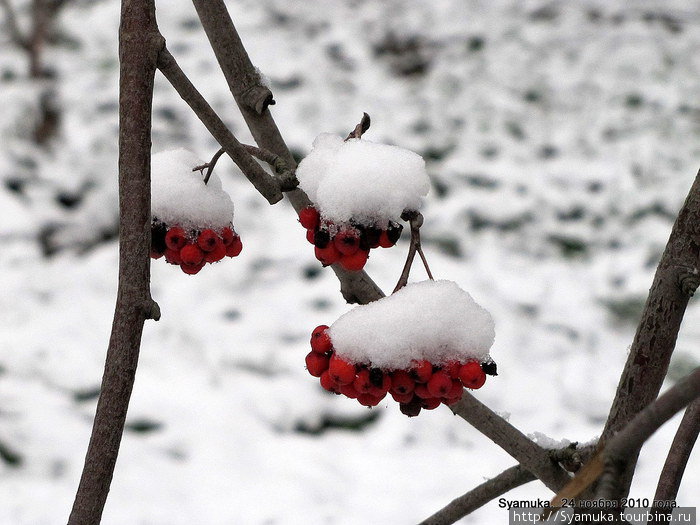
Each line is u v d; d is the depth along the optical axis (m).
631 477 2.19
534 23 15.62
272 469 6.80
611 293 9.48
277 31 14.86
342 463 6.98
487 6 16.17
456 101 13.31
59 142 11.38
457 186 11.20
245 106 2.87
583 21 15.66
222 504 6.38
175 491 6.46
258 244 9.81
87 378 7.65
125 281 1.86
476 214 10.63
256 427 7.27
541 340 8.66
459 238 10.23
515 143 12.28
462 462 7.01
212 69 13.28
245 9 15.41
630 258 9.99
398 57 14.62
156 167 2.79
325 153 2.61
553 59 14.55
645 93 13.60
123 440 6.92
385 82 13.79
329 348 2.34
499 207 10.77
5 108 11.53
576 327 8.91
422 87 13.67
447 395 2.25
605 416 7.70
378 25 15.41
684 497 6.36
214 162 2.79
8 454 6.48
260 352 8.20
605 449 1.52
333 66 14.00
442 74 14.04
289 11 15.52
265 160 2.53
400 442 7.24
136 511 6.16
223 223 2.79
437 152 11.97
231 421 7.26
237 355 8.13
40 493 6.15
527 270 9.73
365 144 2.49
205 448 6.93
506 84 13.82
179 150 2.92
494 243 10.21
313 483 6.67
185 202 2.73
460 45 14.94
